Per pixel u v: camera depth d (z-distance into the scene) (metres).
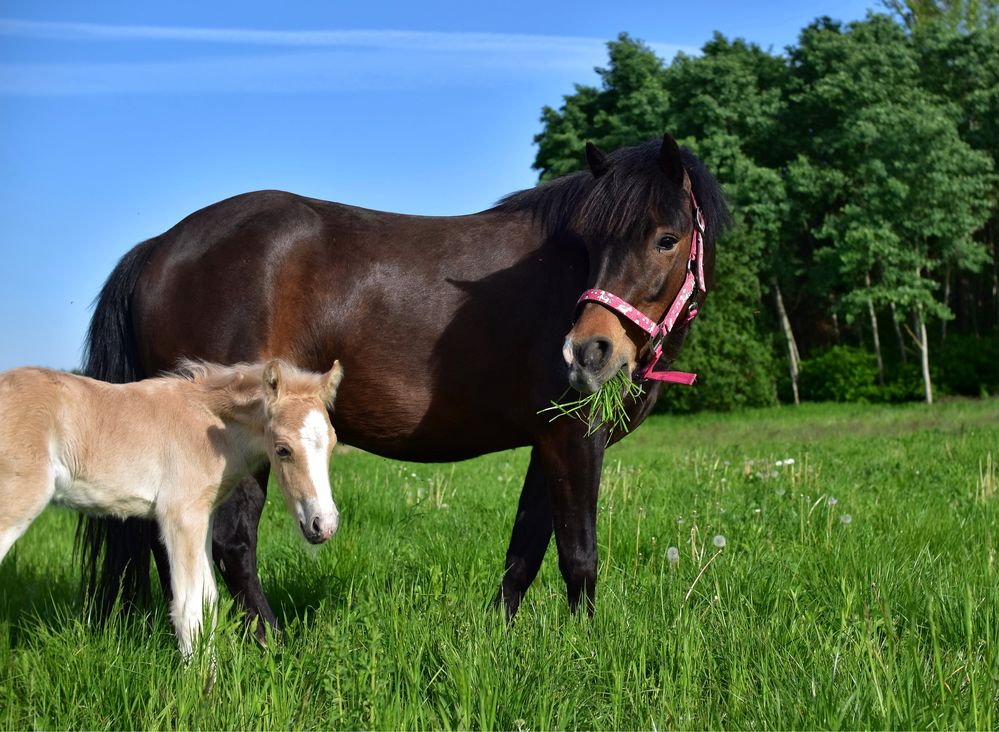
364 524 6.81
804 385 35.03
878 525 6.15
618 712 3.07
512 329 4.23
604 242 3.96
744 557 5.17
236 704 3.07
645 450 16.16
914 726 2.86
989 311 40.12
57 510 8.60
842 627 3.75
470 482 9.95
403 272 4.29
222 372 3.96
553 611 4.16
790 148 33.69
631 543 5.66
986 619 3.70
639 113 34.34
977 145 33.59
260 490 4.25
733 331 31.09
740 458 12.02
